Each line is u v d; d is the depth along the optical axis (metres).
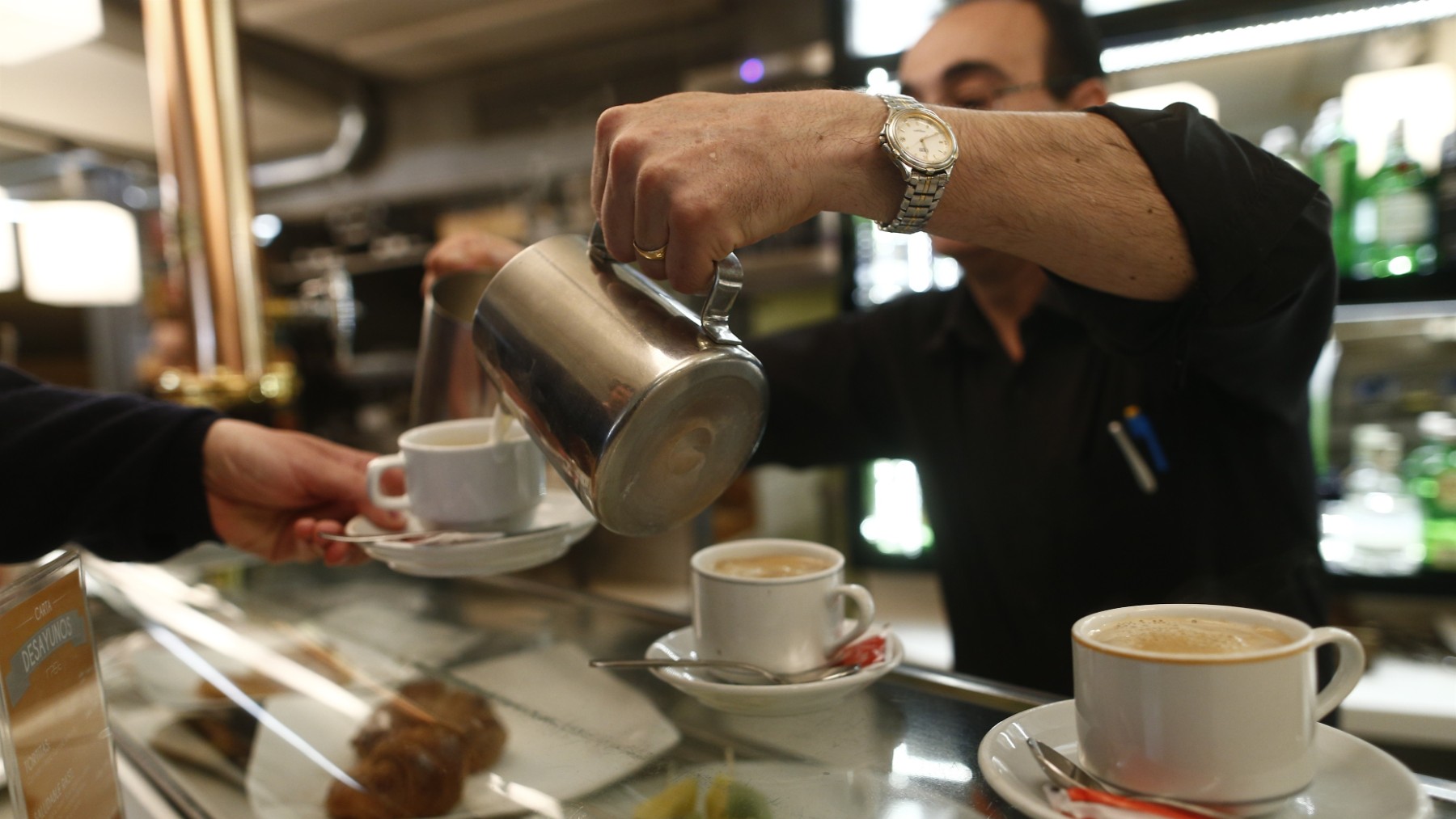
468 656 0.66
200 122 1.20
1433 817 0.37
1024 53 0.96
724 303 0.49
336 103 3.82
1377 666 1.47
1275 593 0.93
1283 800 0.37
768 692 0.52
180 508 0.81
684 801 0.44
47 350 3.99
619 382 0.48
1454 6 1.41
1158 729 0.37
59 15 1.11
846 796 0.43
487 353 0.55
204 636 0.74
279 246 4.35
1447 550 1.56
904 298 1.29
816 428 1.28
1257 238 0.59
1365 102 1.50
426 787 0.46
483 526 0.70
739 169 0.49
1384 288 1.47
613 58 3.48
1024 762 0.43
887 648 0.59
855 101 0.54
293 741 0.54
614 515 0.52
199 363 1.26
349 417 3.64
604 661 0.61
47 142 3.45
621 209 0.50
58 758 0.42
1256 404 0.83
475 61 3.72
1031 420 1.08
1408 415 1.65
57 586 0.43
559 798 0.45
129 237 2.66
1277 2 1.46
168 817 0.49
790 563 0.63
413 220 4.11
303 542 0.79
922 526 1.90
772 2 3.09
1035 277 1.08
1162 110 0.61
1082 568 1.04
